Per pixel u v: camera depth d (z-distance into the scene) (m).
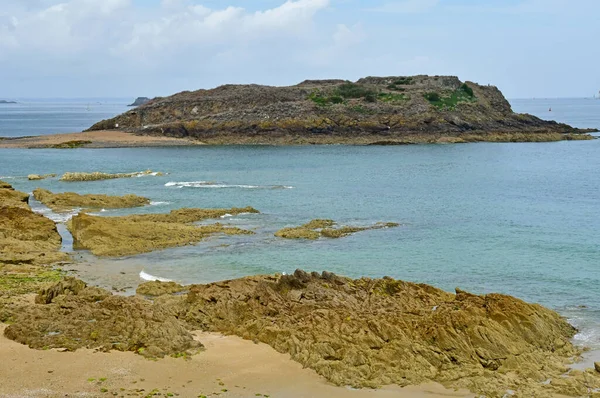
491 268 38.38
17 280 34.50
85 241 44.16
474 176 82.38
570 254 41.28
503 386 22.16
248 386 22.02
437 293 30.36
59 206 58.66
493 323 25.34
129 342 24.92
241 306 28.61
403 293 30.12
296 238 46.53
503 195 66.69
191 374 22.77
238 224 51.59
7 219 46.72
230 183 76.25
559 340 25.86
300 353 24.25
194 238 46.03
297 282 31.36
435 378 22.75
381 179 79.50
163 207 59.72
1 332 25.84
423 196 66.19
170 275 37.22
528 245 43.94
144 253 42.41
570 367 23.83
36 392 20.66
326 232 47.56
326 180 78.75
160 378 22.28
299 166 94.12
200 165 95.88
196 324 28.06
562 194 67.06
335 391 21.84
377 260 40.56
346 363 23.39
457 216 54.91
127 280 35.91
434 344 24.56
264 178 80.81
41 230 45.69
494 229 49.31
